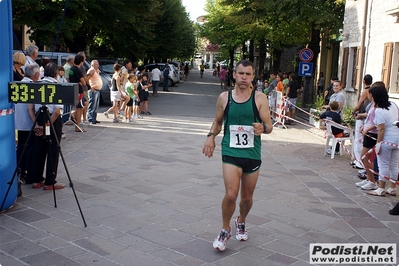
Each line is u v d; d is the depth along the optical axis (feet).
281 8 61.36
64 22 62.39
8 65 18.02
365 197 23.26
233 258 15.08
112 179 24.67
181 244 16.08
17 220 17.88
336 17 61.52
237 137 14.93
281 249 16.01
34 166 21.97
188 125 48.26
